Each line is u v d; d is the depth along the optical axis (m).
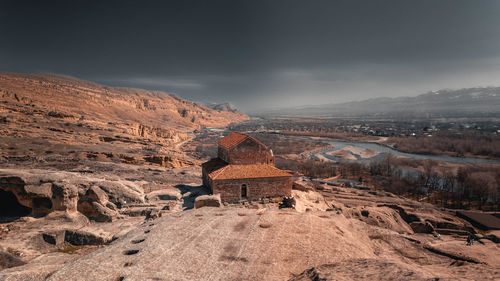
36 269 15.80
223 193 42.16
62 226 26.20
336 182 108.88
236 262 15.73
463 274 12.92
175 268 14.87
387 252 21.69
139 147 96.31
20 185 27.59
